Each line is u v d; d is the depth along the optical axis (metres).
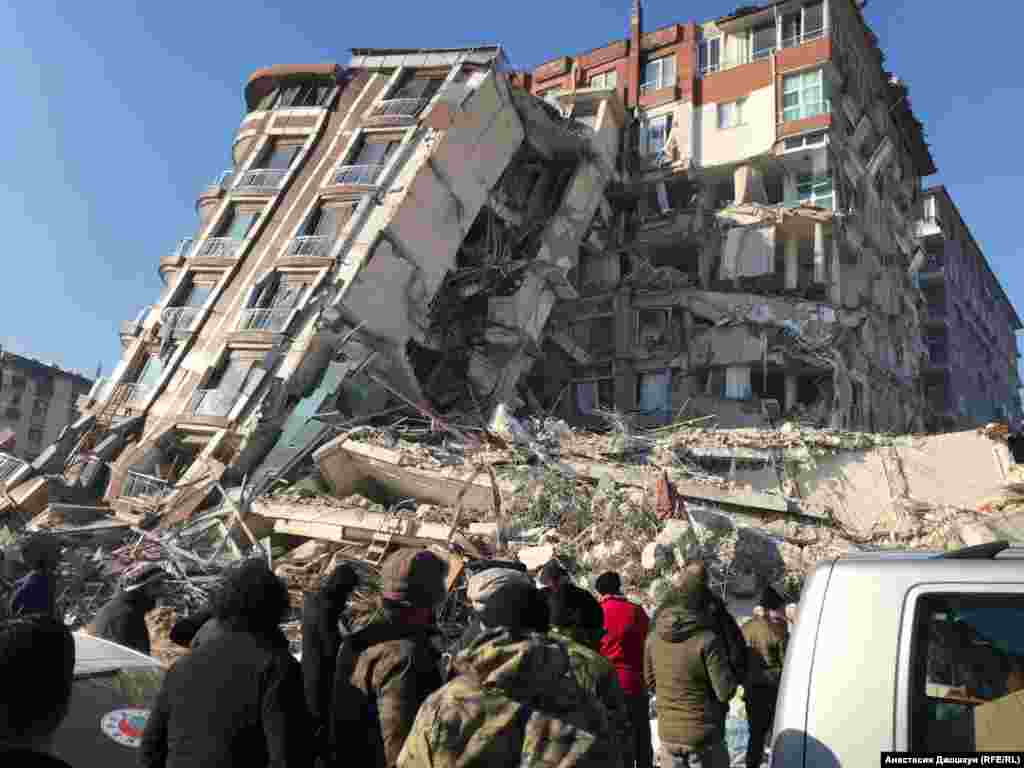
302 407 23.12
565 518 16.50
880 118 39.41
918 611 2.84
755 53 35.31
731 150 34.00
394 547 16.55
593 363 33.22
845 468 19.44
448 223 28.11
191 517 20.34
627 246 34.75
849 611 2.94
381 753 3.35
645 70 37.88
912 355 41.09
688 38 36.72
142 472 23.64
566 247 31.34
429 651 3.54
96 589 15.62
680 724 4.52
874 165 36.22
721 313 30.95
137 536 19.38
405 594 3.57
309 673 4.03
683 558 13.72
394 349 25.80
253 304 26.41
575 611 4.18
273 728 3.09
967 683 2.73
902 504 17.70
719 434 20.91
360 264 25.53
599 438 21.08
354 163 29.30
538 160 33.47
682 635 4.58
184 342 26.75
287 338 24.70
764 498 16.98
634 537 15.14
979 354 59.88
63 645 2.13
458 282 29.55
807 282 32.41
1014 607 2.71
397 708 3.32
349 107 31.03
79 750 3.70
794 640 3.00
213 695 3.14
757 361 29.80
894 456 19.16
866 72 38.31
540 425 22.02
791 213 31.28
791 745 2.81
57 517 21.17
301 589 15.06
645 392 31.91
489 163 29.81
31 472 24.17
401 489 20.36
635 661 5.31
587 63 39.38
